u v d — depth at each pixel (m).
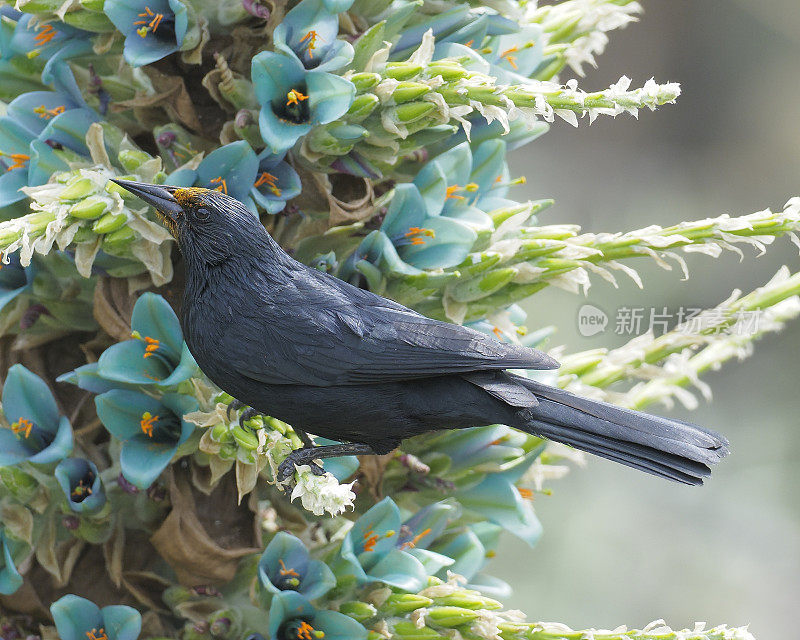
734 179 9.22
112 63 5.57
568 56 5.62
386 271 5.55
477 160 5.59
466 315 5.57
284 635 5.54
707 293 7.05
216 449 5.52
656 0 9.48
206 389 5.54
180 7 5.53
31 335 5.57
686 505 7.32
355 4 5.56
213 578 5.54
